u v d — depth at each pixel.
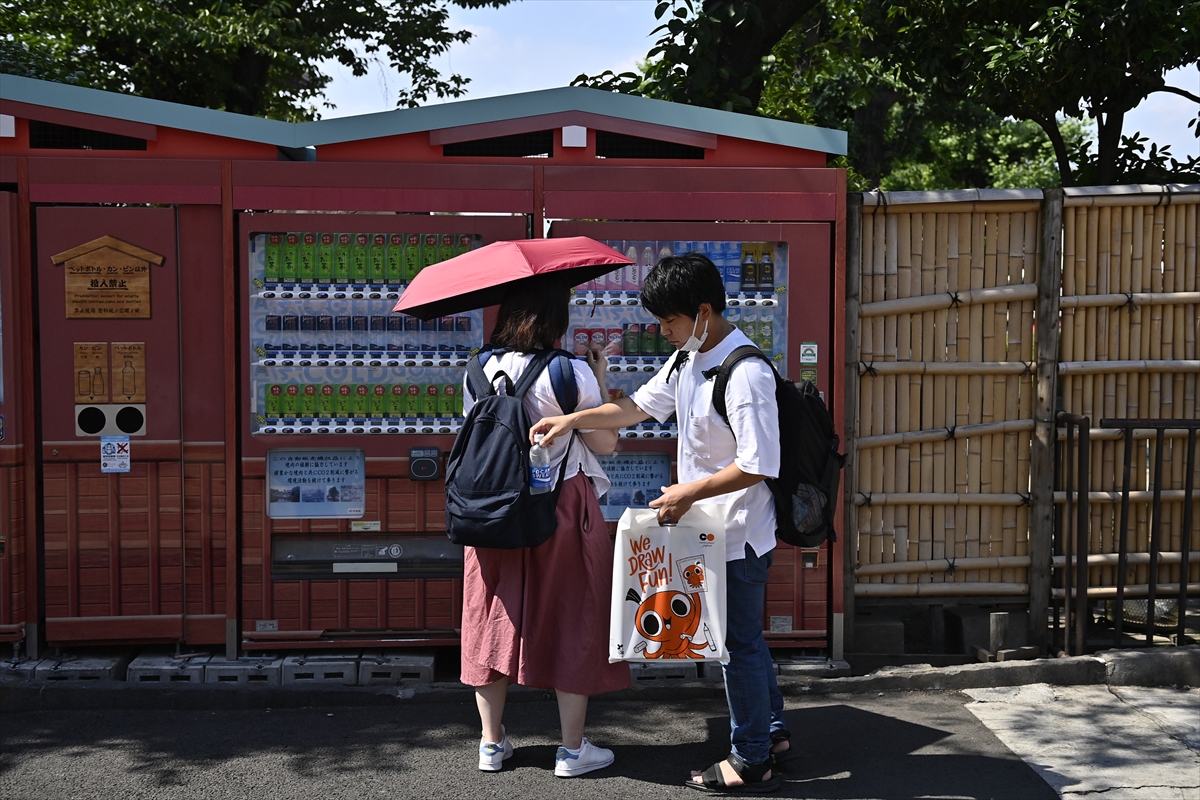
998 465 4.32
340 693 3.78
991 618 4.15
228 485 3.91
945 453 4.30
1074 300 4.26
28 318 3.85
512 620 3.03
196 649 4.06
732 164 4.03
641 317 4.01
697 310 2.86
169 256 3.87
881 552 4.30
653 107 3.95
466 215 3.94
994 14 5.58
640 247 3.99
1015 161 19.00
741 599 2.92
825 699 3.87
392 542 4.00
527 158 3.97
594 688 3.05
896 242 4.21
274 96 13.89
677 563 2.87
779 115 9.50
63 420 3.88
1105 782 3.09
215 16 10.55
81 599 3.93
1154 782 3.09
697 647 2.87
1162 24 4.95
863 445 4.22
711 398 2.87
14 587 3.88
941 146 18.56
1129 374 4.36
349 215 3.89
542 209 3.94
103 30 10.06
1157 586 4.44
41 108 3.76
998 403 4.30
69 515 3.91
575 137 3.94
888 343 4.22
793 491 2.93
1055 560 4.34
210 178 3.84
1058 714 3.67
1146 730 3.52
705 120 3.97
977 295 4.22
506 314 3.06
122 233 3.85
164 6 10.98
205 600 3.96
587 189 3.94
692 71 5.96
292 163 3.86
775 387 2.84
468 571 3.16
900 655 4.20
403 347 3.96
